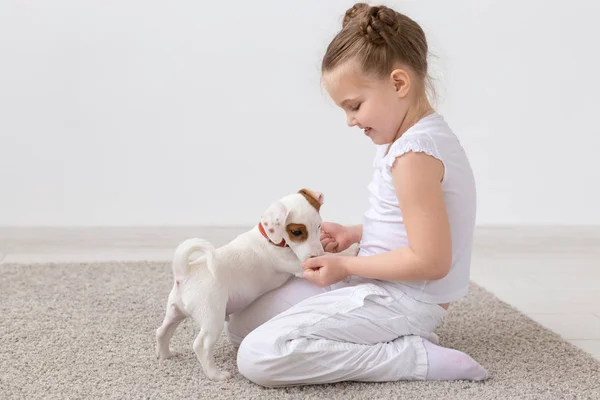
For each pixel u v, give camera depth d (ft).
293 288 5.22
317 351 4.73
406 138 4.76
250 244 5.14
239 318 5.35
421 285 4.99
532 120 9.89
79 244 9.49
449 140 4.89
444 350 4.95
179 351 5.46
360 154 9.77
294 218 4.98
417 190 4.70
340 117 9.66
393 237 5.03
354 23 4.85
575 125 9.91
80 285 7.30
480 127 9.87
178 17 9.29
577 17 9.68
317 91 9.58
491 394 4.69
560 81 9.82
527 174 10.00
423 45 4.98
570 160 9.99
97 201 9.50
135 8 9.21
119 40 9.25
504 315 6.50
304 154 9.72
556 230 10.06
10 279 7.47
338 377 4.81
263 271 5.13
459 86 9.75
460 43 9.66
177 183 9.61
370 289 4.92
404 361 4.89
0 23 9.04
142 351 5.45
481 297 7.08
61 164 9.39
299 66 9.52
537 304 7.08
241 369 4.83
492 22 9.64
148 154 9.51
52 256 8.91
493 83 9.77
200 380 4.90
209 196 9.68
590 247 9.97
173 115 9.47
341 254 5.45
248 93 9.53
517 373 5.09
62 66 9.21
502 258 9.18
